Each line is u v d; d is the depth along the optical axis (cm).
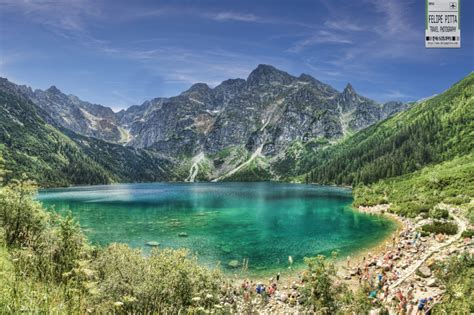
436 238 4497
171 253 2272
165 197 14388
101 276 1714
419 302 2177
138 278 1681
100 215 8356
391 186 11731
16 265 1361
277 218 7675
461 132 17238
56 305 1009
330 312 2022
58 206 10512
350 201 11525
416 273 3052
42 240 1878
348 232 5775
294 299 2767
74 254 1773
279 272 3694
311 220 7262
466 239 4191
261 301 2753
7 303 865
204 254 4428
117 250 2219
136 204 11231
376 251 4434
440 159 15988
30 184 2359
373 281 2992
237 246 4869
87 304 1198
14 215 2161
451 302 1944
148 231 6088
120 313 1359
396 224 6278
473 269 2411
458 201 6831
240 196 14712
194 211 9194
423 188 9212
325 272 2153
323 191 17188
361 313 1989
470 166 9269
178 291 1719
